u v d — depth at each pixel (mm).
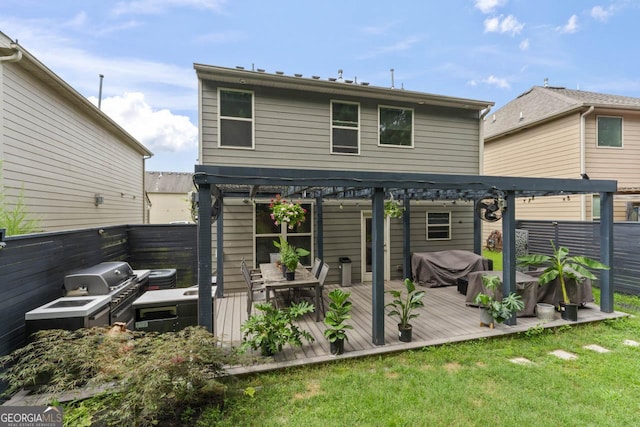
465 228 8133
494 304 4262
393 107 7355
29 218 5391
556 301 5102
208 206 3361
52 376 2684
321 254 6871
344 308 3701
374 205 3883
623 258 6238
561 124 9336
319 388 3045
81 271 3963
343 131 7008
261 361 3057
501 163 11766
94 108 7289
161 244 6535
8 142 4980
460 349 3822
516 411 2652
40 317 3037
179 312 3662
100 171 8266
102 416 2312
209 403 2771
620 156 9000
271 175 3467
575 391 2928
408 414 2627
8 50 4895
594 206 9031
